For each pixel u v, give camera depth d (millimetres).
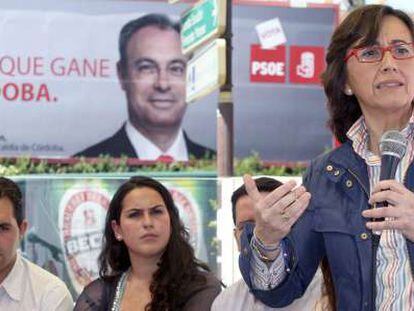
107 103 8773
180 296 3420
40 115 8664
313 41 9070
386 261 1993
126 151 8789
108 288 3570
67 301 3711
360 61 2053
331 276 2172
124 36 8820
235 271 4090
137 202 3533
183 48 5133
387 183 1839
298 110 9094
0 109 8602
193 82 4926
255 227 2082
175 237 3561
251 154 9008
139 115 8797
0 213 3604
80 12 8781
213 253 4324
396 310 1951
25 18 8695
